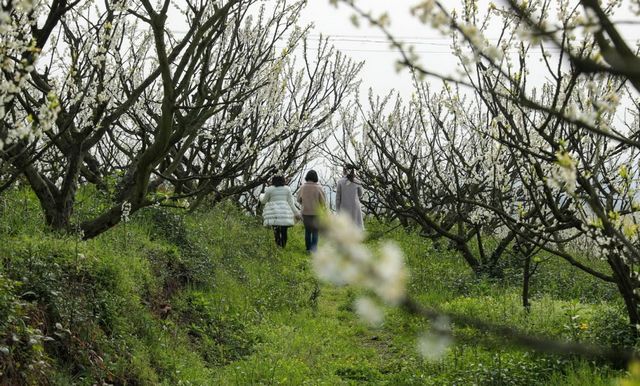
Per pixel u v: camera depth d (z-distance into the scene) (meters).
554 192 10.63
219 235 14.65
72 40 9.15
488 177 12.53
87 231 9.33
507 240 14.40
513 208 12.76
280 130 14.37
